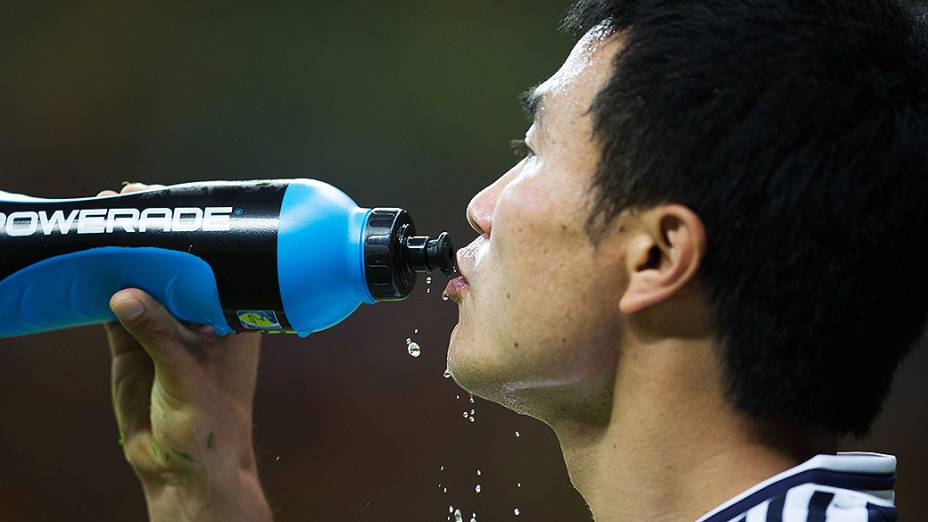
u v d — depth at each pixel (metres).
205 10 18.92
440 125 19.09
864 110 4.01
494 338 4.48
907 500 16.42
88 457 16.97
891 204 4.03
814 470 4.04
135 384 6.06
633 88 4.14
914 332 4.31
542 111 4.46
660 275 4.11
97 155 18.75
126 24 18.88
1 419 16.89
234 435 5.87
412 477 15.98
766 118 3.97
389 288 4.95
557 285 4.29
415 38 19.12
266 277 4.91
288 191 4.98
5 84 18.77
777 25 4.05
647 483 4.32
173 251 4.98
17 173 18.67
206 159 18.81
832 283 4.01
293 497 15.98
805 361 4.07
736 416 4.20
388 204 18.89
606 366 4.35
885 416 16.61
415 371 16.25
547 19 19.22
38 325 5.35
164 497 5.97
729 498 4.18
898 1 4.23
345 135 18.95
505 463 16.00
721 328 4.12
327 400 16.25
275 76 18.94
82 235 5.08
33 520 16.59
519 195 4.38
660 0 4.20
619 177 4.14
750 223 3.99
